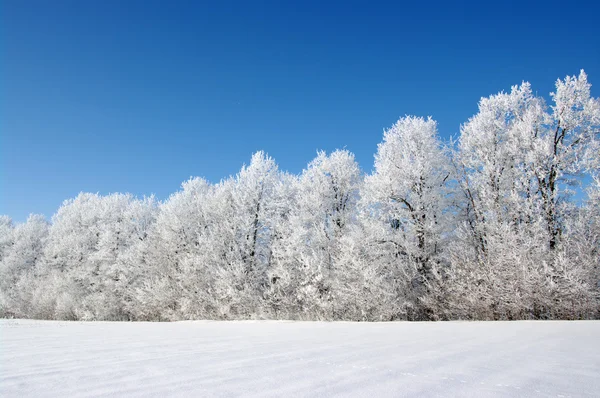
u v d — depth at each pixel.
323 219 21.23
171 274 23.34
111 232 29.48
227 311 19.61
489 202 16.75
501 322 10.16
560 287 13.31
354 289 16.56
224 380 2.57
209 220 24.67
